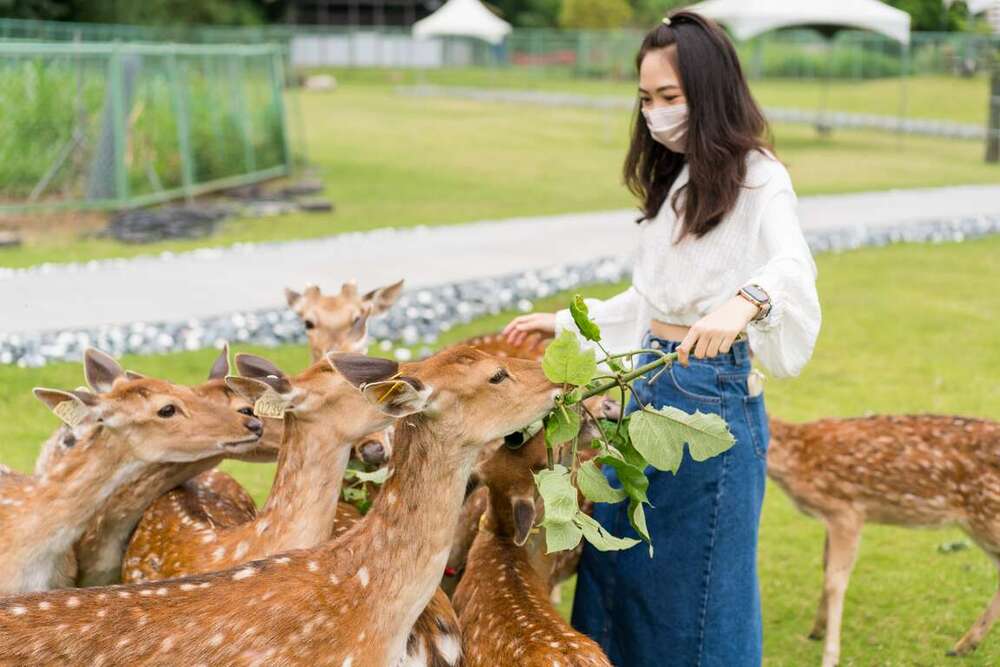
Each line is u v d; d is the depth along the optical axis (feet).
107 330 31.63
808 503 19.11
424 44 190.19
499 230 49.73
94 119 53.88
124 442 13.12
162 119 56.90
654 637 13.60
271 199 59.62
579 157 81.15
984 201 60.85
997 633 18.65
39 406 26.76
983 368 32.53
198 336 31.73
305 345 32.17
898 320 37.65
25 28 101.09
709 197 12.78
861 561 21.45
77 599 9.87
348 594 10.53
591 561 14.01
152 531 13.89
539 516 13.66
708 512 13.20
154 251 44.96
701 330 11.30
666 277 13.33
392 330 32.91
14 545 12.99
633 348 14.65
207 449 13.41
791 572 20.89
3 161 52.54
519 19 212.23
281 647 10.17
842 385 30.78
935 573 20.90
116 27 113.91
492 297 36.60
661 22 13.06
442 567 10.89
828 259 46.75
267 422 14.70
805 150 85.97
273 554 11.68
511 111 117.39
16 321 32.48
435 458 10.71
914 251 48.93
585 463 11.58
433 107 120.67
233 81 62.75
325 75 169.27
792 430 19.27
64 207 51.80
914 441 18.80
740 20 84.53
